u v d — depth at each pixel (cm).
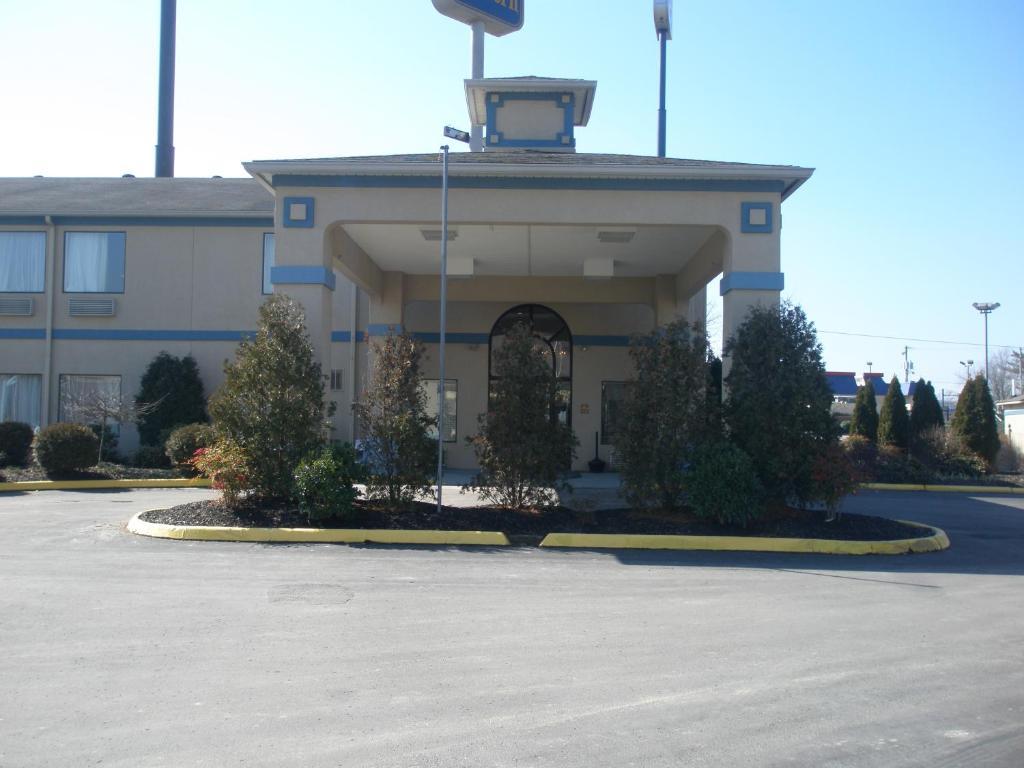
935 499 2009
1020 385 5869
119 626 742
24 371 2366
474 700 583
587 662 670
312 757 487
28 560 1020
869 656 702
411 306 2417
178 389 2233
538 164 1485
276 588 896
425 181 1505
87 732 517
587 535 1206
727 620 807
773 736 534
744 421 1336
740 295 1482
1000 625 807
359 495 1405
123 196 2505
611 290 2267
